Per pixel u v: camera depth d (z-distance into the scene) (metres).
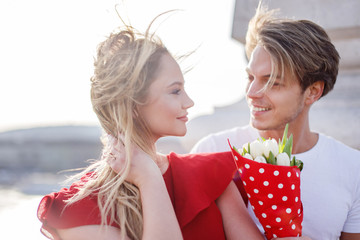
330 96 3.02
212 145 2.12
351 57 2.90
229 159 1.54
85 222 1.28
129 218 1.33
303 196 1.93
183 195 1.43
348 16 2.73
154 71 1.37
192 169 1.48
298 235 1.40
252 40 1.96
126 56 1.38
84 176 1.45
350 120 2.85
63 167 10.28
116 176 1.34
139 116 1.40
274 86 1.79
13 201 5.71
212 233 1.41
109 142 1.41
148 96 1.37
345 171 1.94
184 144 3.54
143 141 1.39
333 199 1.91
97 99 1.41
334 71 1.92
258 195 1.33
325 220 1.91
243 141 2.09
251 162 1.31
